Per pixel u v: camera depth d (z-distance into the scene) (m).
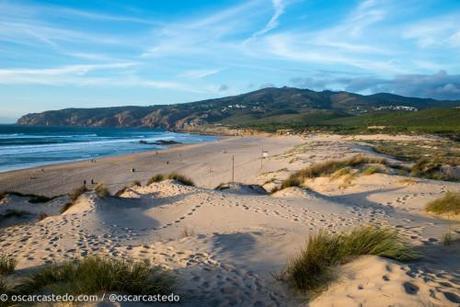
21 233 9.74
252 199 13.27
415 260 4.77
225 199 13.52
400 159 30.98
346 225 8.73
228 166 41.56
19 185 31.44
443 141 62.38
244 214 10.95
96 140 97.38
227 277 5.45
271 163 39.59
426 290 3.68
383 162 20.36
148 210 13.13
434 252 5.27
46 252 7.52
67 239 8.60
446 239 5.91
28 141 84.06
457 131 82.19
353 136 88.56
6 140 84.69
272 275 5.37
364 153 38.88
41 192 28.72
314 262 4.97
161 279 4.78
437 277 4.04
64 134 125.94
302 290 4.65
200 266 5.95
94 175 36.62
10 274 5.85
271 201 12.59
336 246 5.19
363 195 13.43
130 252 7.10
